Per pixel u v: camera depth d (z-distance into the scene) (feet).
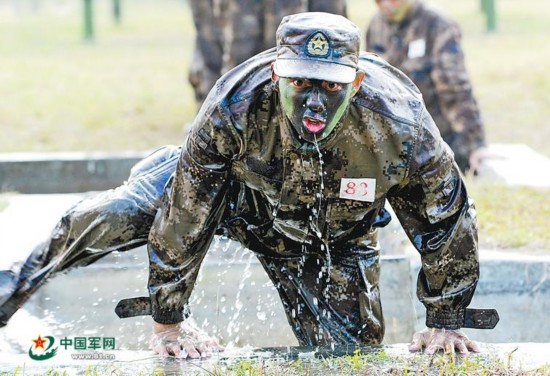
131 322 44.04
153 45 159.63
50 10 259.80
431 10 66.03
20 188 64.85
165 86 114.93
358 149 29.01
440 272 30.83
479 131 65.46
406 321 43.42
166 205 30.94
